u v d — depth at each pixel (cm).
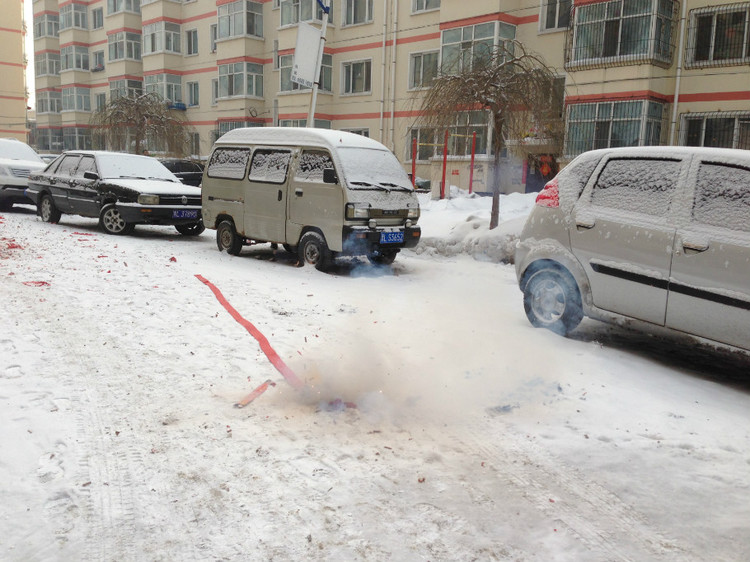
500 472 333
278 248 1206
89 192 1336
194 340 549
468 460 346
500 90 1236
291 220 995
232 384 449
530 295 631
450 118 1346
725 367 553
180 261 988
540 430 388
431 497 306
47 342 525
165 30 3828
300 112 3023
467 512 294
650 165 551
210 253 1111
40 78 5194
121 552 258
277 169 1019
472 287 876
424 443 365
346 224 920
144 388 435
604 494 314
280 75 3152
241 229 1077
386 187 963
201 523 279
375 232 941
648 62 1816
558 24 2167
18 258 919
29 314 609
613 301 559
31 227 1361
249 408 407
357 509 292
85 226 1445
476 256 1139
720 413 427
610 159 582
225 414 396
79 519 279
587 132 1962
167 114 2841
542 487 319
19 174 1669
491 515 292
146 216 1239
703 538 278
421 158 2605
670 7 1839
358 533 274
